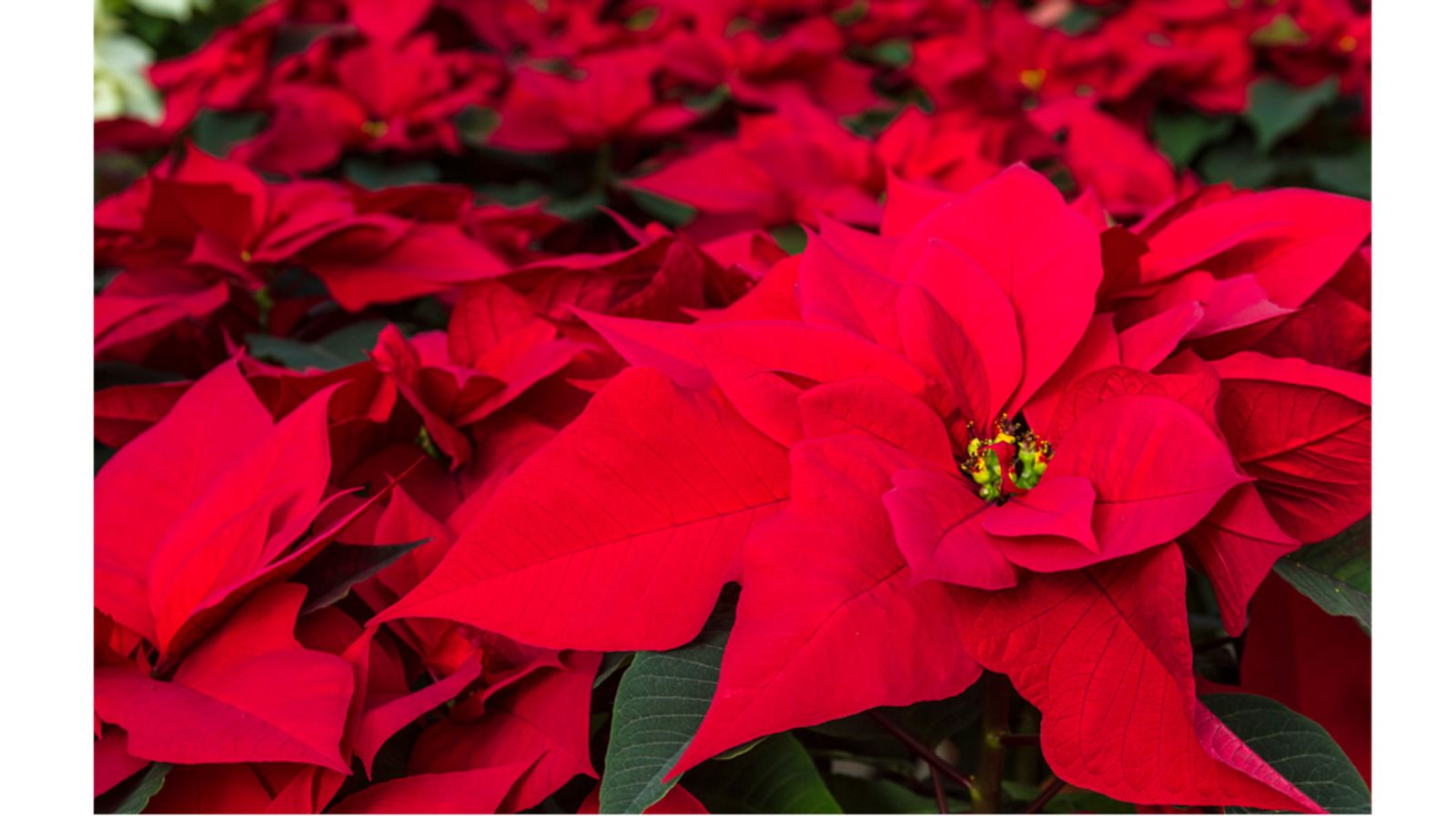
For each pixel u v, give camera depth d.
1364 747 0.58
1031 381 0.54
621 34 1.23
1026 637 0.49
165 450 0.58
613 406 0.52
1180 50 1.17
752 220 0.91
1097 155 0.91
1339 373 0.52
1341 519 0.53
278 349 0.76
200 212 0.77
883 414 0.52
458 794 0.50
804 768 0.54
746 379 0.52
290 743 0.49
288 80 1.10
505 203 1.10
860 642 0.48
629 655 0.53
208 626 0.53
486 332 0.65
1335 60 1.21
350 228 0.76
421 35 1.21
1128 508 0.49
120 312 0.71
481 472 0.61
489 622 0.50
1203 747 0.47
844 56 1.36
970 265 0.54
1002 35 1.23
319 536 0.52
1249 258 0.60
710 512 0.52
